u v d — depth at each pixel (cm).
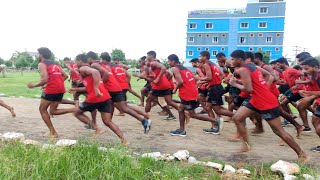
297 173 462
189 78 716
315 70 618
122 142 605
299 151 525
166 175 444
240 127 573
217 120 748
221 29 5341
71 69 993
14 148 523
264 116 530
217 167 489
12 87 1878
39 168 443
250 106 553
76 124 807
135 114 701
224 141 689
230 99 842
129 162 465
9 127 754
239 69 538
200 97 922
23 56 4916
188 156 537
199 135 743
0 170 430
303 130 800
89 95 601
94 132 686
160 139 691
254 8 5125
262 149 629
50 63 640
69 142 540
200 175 466
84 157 473
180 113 727
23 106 1081
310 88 639
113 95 707
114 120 896
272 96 528
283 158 567
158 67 855
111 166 447
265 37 5106
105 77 682
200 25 5456
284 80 819
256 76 531
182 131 731
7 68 4784
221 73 763
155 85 887
